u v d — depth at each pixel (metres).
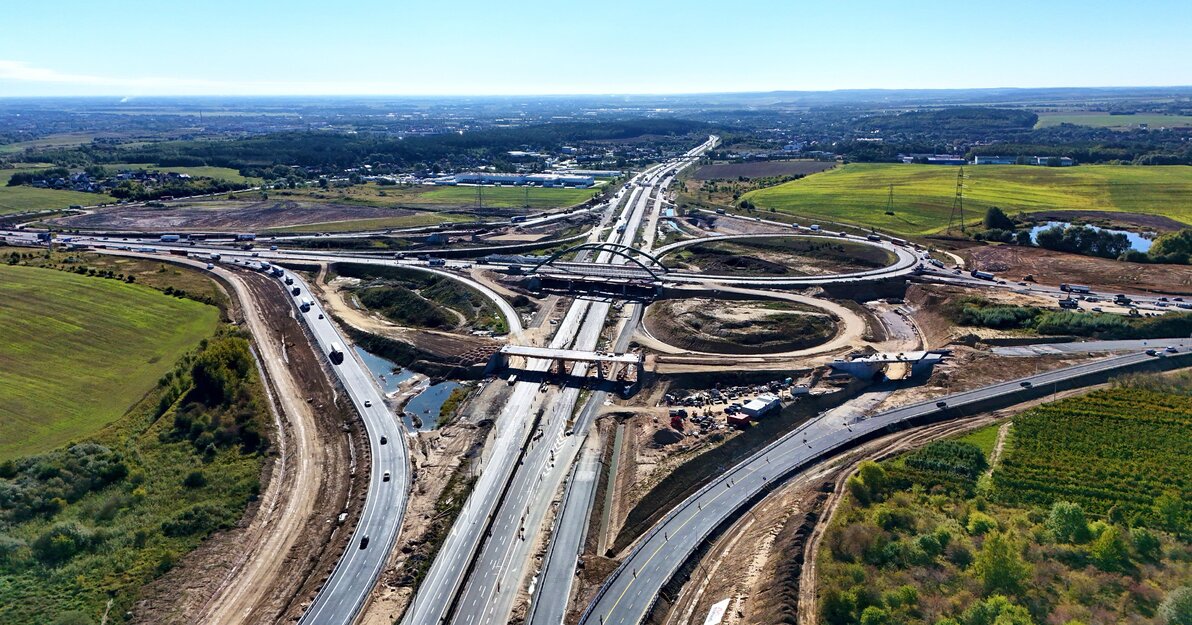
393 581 101.69
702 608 94.69
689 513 114.69
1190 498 109.50
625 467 131.50
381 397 159.00
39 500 110.88
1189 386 146.75
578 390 162.38
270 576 102.69
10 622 89.19
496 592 99.88
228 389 151.12
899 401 152.12
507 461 133.38
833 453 132.62
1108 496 111.25
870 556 96.31
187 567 102.31
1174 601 81.06
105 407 146.00
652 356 176.88
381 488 123.56
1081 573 91.25
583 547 109.50
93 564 100.62
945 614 83.38
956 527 102.81
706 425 144.25
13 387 149.75
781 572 93.25
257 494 120.50
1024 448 125.88
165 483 121.12
